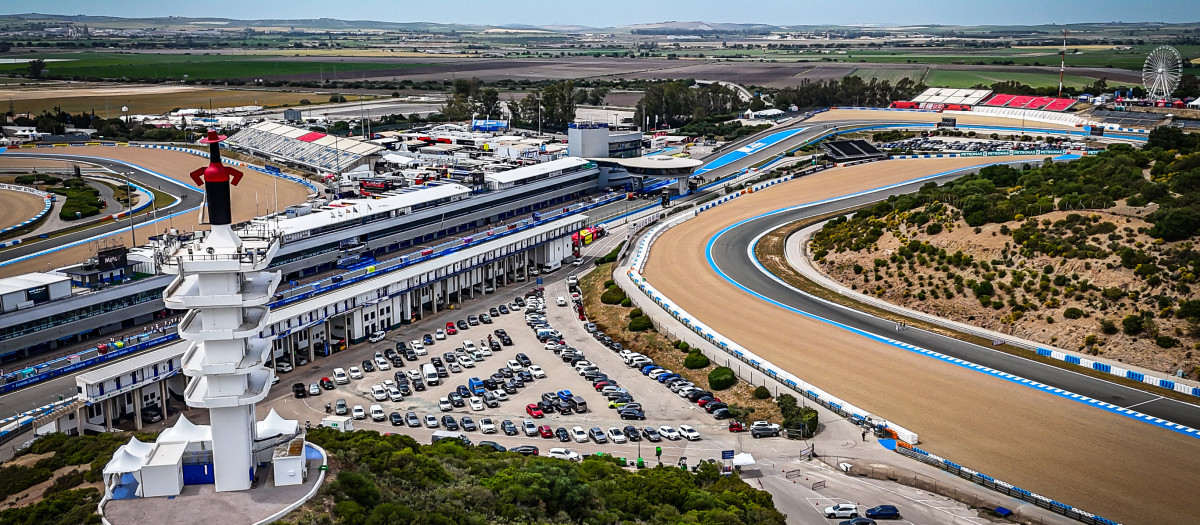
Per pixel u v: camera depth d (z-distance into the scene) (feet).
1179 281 644.27
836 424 538.88
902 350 650.43
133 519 332.39
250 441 360.48
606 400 586.04
